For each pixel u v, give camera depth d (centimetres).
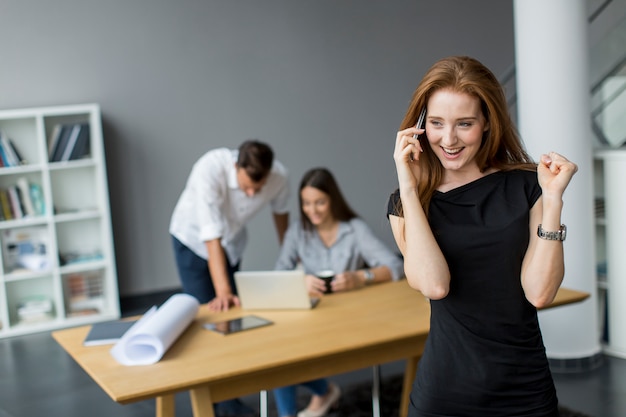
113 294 683
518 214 208
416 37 826
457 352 212
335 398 420
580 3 467
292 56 777
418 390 220
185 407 448
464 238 208
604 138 541
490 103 202
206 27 741
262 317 357
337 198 422
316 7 781
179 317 332
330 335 326
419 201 212
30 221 652
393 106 823
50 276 688
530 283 204
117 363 304
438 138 205
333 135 801
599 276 514
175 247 451
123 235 729
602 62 542
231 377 289
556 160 203
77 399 481
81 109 666
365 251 420
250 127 766
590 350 492
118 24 711
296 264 439
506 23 864
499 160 218
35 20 683
